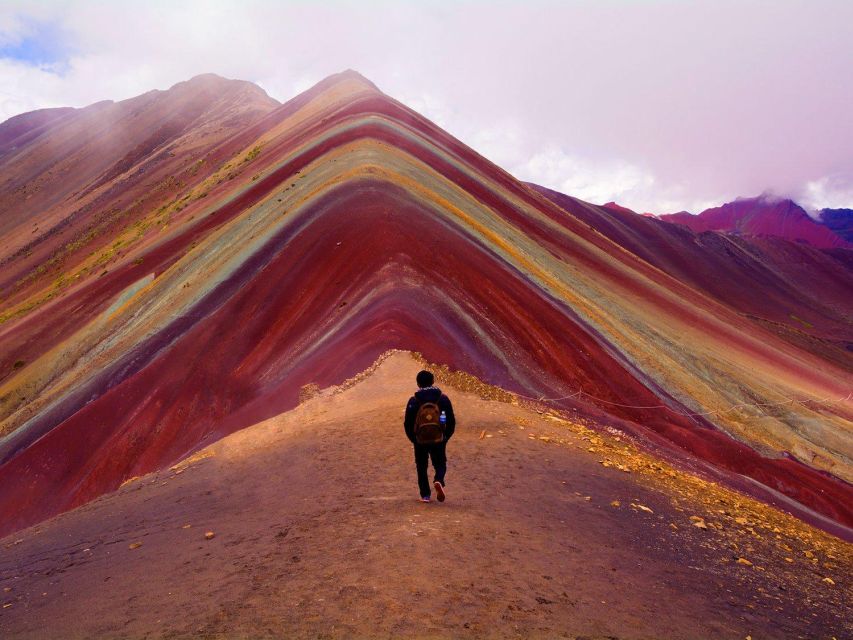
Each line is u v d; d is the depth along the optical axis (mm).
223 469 12609
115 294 50250
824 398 42438
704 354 40469
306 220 36156
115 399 26234
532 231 56562
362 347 19500
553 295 35312
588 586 6316
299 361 23469
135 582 6957
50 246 106188
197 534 8594
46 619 6309
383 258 28562
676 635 5555
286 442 13289
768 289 153250
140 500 11641
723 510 11359
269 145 83375
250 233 41812
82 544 9547
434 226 34344
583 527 8344
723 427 27859
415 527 7379
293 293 29344
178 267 46188
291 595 5652
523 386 21734
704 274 150625
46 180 165750
